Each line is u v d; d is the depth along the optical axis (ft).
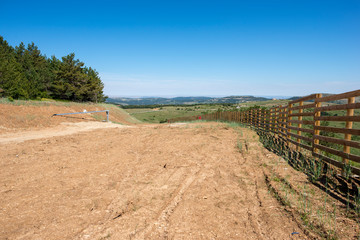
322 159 17.72
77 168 19.48
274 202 12.28
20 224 10.54
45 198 13.39
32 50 153.28
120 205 12.44
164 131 44.93
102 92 180.34
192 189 14.47
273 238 9.07
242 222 10.39
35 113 58.39
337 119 15.65
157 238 9.24
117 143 31.71
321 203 11.75
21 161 21.99
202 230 9.77
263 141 29.99
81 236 9.50
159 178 16.74
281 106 33.17
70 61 144.15
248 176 16.67
